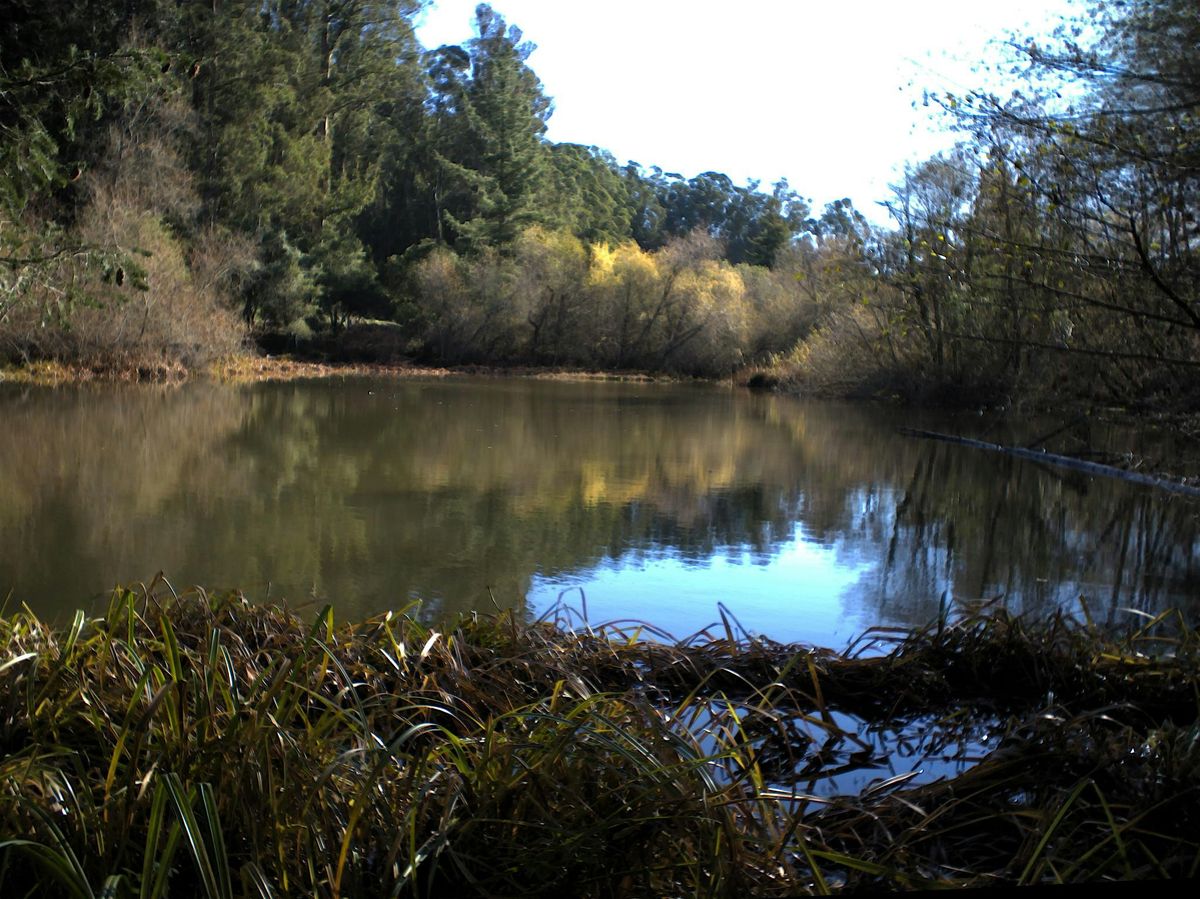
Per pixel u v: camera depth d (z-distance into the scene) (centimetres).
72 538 687
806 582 628
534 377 3300
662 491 986
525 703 341
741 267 4391
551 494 939
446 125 4784
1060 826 261
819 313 3178
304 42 3678
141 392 1984
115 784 250
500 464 1138
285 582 587
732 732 352
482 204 4438
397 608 538
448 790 248
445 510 838
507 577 617
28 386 1950
